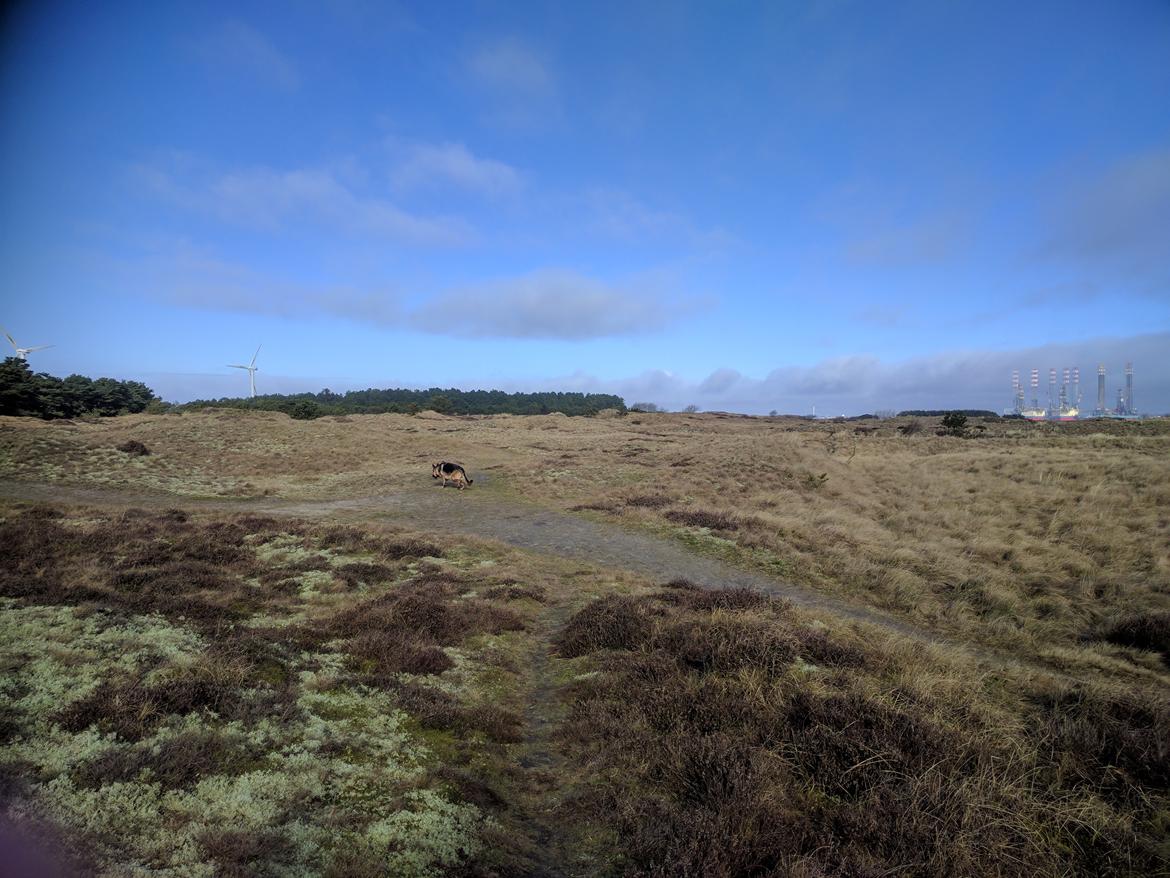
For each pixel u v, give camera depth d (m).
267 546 13.81
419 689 6.37
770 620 8.78
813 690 6.36
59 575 9.34
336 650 7.33
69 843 3.21
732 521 19.30
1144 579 12.58
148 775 3.99
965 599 12.38
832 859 3.84
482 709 6.20
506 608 10.24
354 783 4.44
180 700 4.94
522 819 4.52
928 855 3.90
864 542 16.64
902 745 5.12
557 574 13.69
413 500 25.75
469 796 4.54
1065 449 29.53
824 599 12.71
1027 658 9.62
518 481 30.72
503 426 69.81
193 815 3.69
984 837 4.11
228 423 41.00
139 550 11.86
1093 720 5.98
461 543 16.36
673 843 3.91
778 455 30.33
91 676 5.27
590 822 4.46
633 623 8.70
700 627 8.17
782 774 4.81
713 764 4.82
